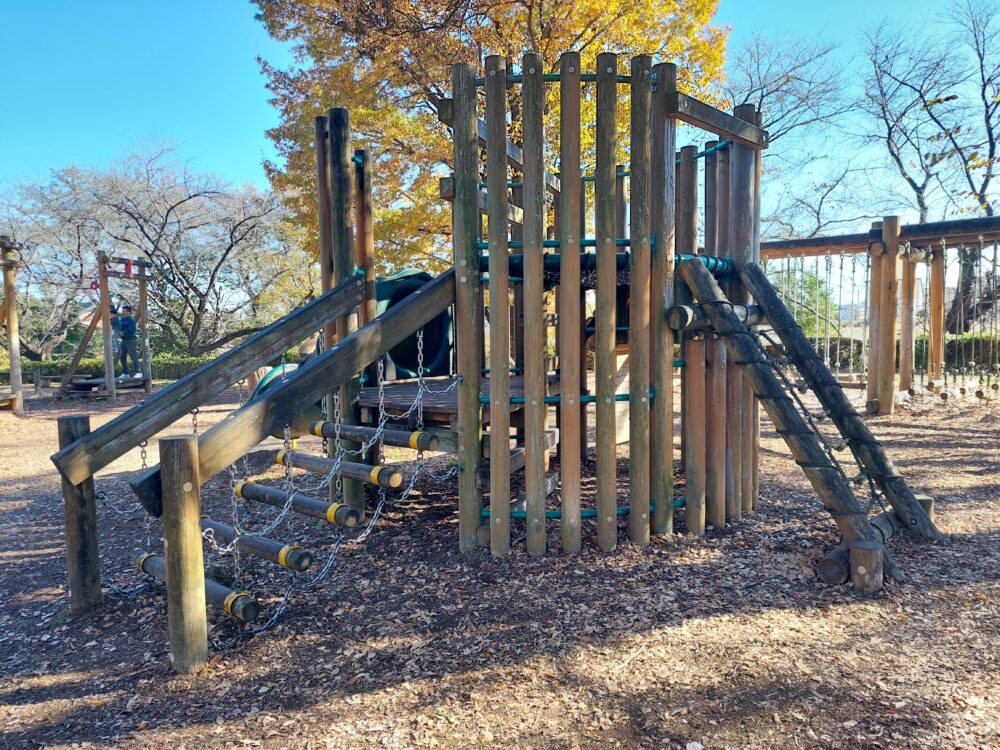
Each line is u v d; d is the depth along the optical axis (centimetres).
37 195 2966
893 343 991
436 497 617
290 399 371
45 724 284
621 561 422
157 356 2797
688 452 467
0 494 730
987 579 382
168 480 312
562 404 428
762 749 240
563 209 414
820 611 348
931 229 970
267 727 273
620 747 246
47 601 425
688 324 432
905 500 457
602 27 1445
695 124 448
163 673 322
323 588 412
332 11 1426
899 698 266
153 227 2859
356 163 555
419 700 286
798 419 418
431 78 1426
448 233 1482
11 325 1341
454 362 776
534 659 312
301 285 3164
